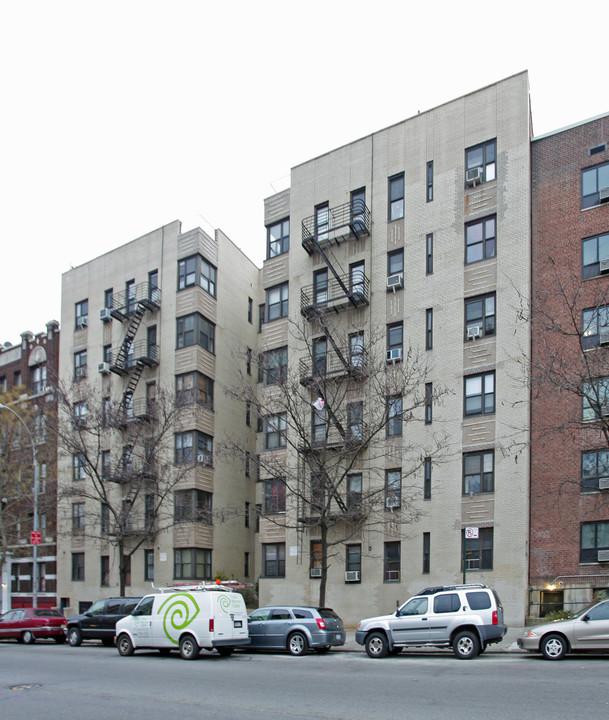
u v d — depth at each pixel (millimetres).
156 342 40938
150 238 42875
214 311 41344
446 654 20891
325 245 34594
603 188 28453
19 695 14164
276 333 36094
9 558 43406
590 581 25906
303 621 21859
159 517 37000
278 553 33656
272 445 34656
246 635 21562
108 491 40750
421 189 32344
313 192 35719
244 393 31062
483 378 29141
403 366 30203
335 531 31562
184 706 12523
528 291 28594
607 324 23922
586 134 29344
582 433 27047
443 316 30562
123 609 27234
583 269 28312
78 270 46312
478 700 12266
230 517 39844
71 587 41750
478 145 31109
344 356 32188
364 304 32844
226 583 31344
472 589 19875
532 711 11203
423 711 11453
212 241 42062
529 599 26719
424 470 29781
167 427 34688
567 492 26922
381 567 30047
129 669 17953
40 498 42312
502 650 20812
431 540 28953
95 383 43188
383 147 34000
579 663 17406
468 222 30688
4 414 41188
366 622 20641
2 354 52062
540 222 29641
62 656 22078
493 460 28203
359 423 28047
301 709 11922
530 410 28062
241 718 11320
